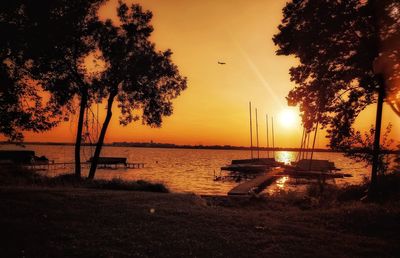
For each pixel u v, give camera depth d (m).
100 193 19.05
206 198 26.67
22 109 25.22
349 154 24.20
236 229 12.51
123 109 36.75
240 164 93.00
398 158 24.47
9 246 9.57
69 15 20.03
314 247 10.88
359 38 19.91
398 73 19.31
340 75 21.66
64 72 32.03
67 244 10.00
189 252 9.82
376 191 21.72
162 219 13.44
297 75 23.16
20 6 18.72
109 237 10.82
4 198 15.41
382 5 18.17
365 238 12.31
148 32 34.41
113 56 33.19
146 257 9.27
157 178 70.62
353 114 23.12
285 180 65.19
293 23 21.36
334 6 19.61
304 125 23.62
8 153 75.44
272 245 10.83
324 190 27.52
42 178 28.47
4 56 19.88
